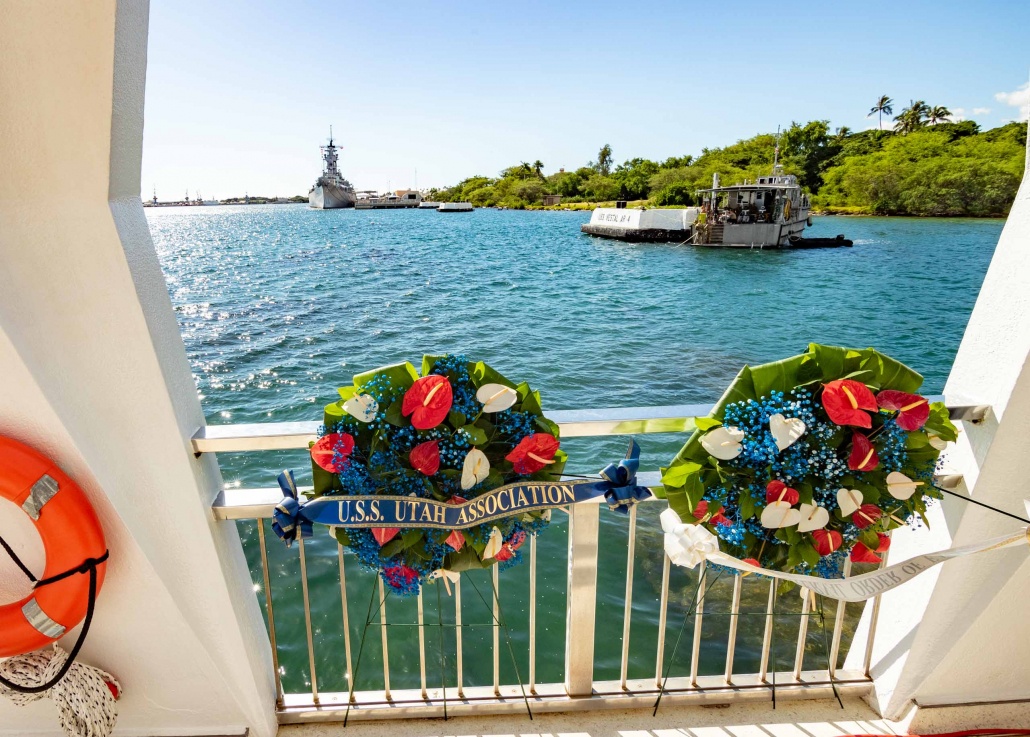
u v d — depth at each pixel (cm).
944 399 172
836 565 161
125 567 157
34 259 130
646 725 196
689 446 151
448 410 142
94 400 143
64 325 136
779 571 155
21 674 159
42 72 114
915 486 151
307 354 1550
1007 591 173
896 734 193
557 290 2753
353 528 150
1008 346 162
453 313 2147
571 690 200
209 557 164
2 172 122
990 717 195
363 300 2389
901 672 194
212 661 176
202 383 1319
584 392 1324
